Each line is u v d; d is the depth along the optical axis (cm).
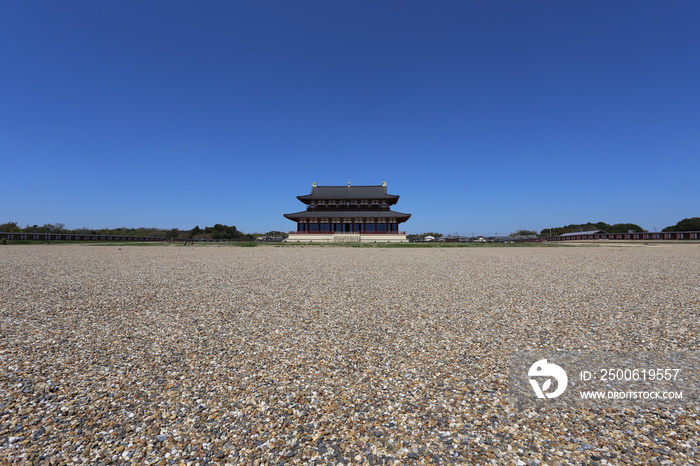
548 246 5622
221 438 476
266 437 480
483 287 1515
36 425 498
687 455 434
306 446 462
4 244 5044
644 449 448
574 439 471
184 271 2036
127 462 429
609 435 479
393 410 545
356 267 2317
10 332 887
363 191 9444
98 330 913
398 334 891
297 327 949
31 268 2097
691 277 1689
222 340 846
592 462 427
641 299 1232
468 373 668
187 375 659
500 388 610
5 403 551
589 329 909
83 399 568
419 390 605
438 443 467
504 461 431
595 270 2039
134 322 988
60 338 849
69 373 662
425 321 1002
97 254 3275
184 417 523
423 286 1553
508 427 500
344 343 828
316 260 2867
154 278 1748
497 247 5419
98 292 1385
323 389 609
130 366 696
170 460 434
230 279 1744
